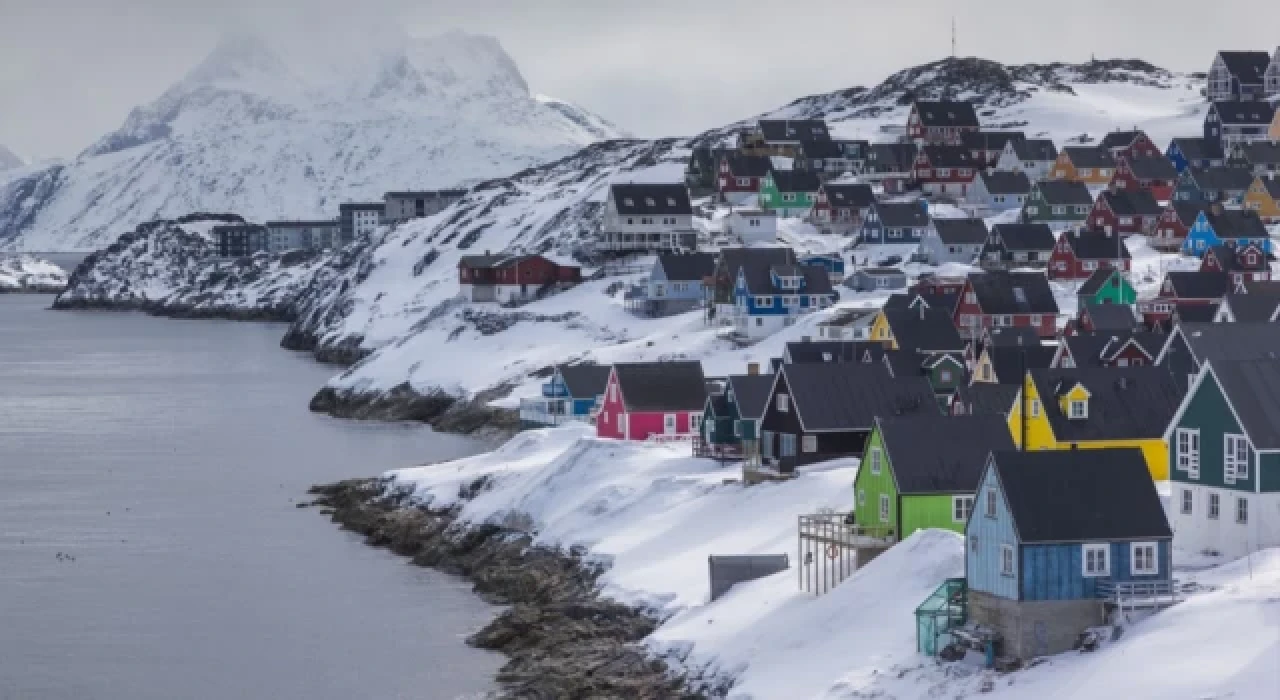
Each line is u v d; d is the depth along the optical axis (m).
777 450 114.12
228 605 104.62
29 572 114.12
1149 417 103.94
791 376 112.81
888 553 84.25
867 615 79.44
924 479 89.56
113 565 116.19
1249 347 109.25
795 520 101.38
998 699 67.75
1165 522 72.94
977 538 74.88
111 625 100.06
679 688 79.81
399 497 132.88
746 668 78.62
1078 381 104.50
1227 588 71.81
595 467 122.19
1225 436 81.88
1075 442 102.75
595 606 94.50
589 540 108.31
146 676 89.69
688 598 91.94
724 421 122.69
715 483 113.75
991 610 73.62
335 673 89.31
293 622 100.25
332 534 127.19
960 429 92.00
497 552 114.06
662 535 105.44
